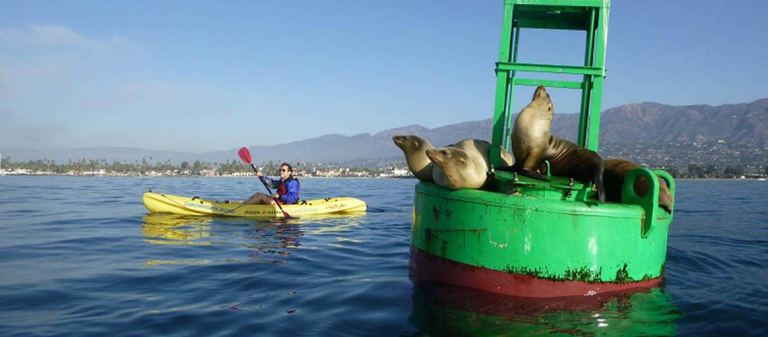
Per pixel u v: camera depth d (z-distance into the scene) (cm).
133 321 441
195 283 579
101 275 621
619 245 478
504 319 429
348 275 617
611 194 558
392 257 753
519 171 524
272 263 698
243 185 4262
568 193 478
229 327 422
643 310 459
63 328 424
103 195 2316
